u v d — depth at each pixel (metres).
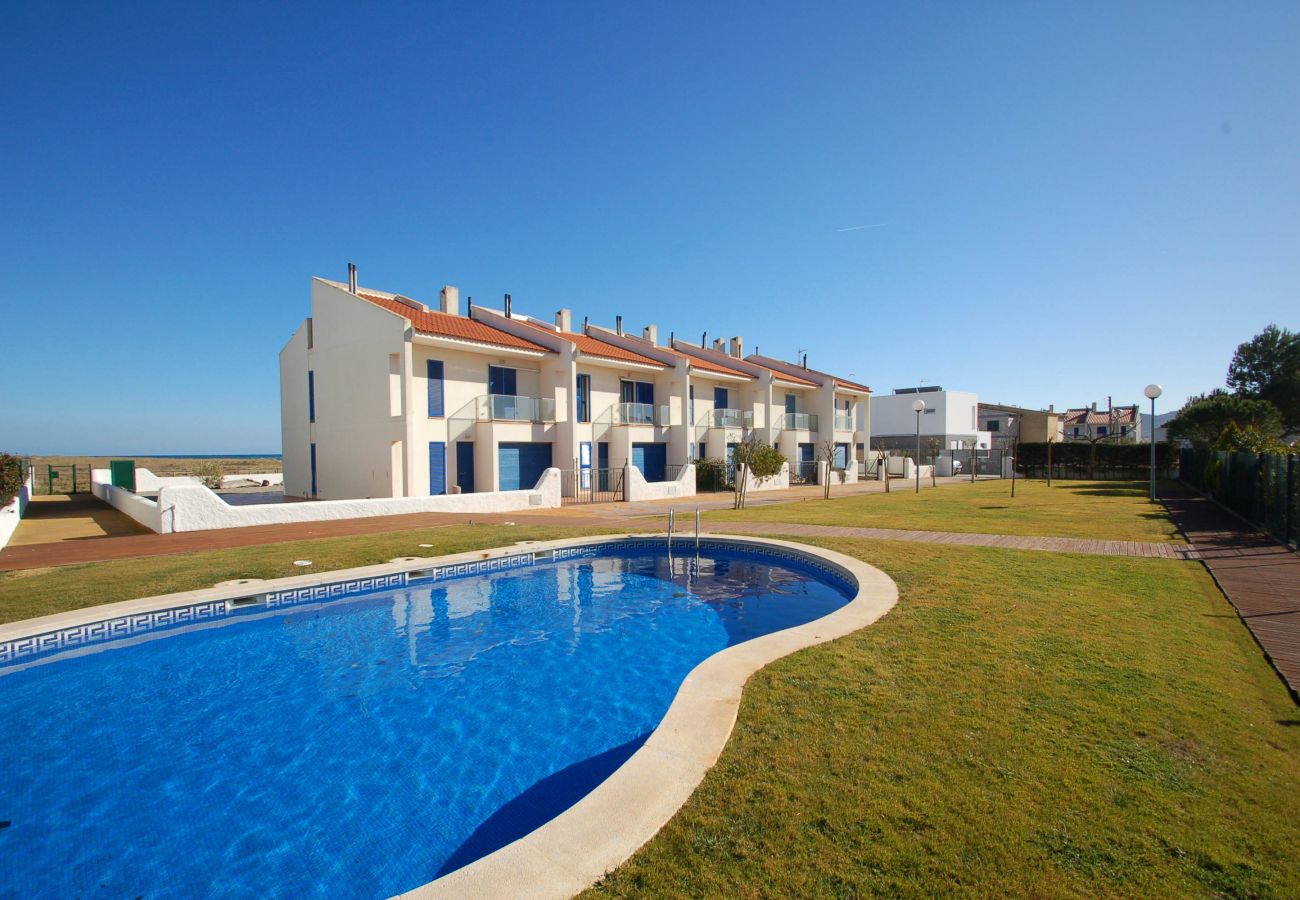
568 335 30.33
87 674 6.73
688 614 8.96
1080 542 11.77
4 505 17.17
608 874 2.61
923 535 12.97
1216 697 4.45
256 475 42.84
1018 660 5.25
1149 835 2.85
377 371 22.38
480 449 23.72
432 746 5.13
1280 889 2.48
